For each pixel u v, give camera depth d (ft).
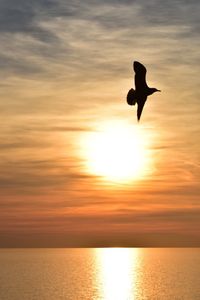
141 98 38.11
